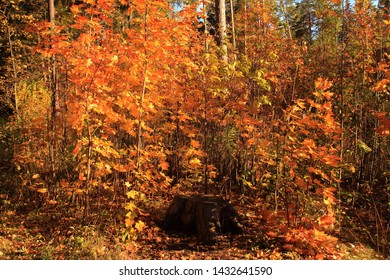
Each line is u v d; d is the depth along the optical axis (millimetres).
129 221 4465
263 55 6633
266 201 5664
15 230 4945
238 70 5844
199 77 5629
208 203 4738
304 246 4305
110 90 4520
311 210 4945
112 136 5867
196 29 6371
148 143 6414
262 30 7980
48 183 5898
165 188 6199
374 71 6031
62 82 5938
